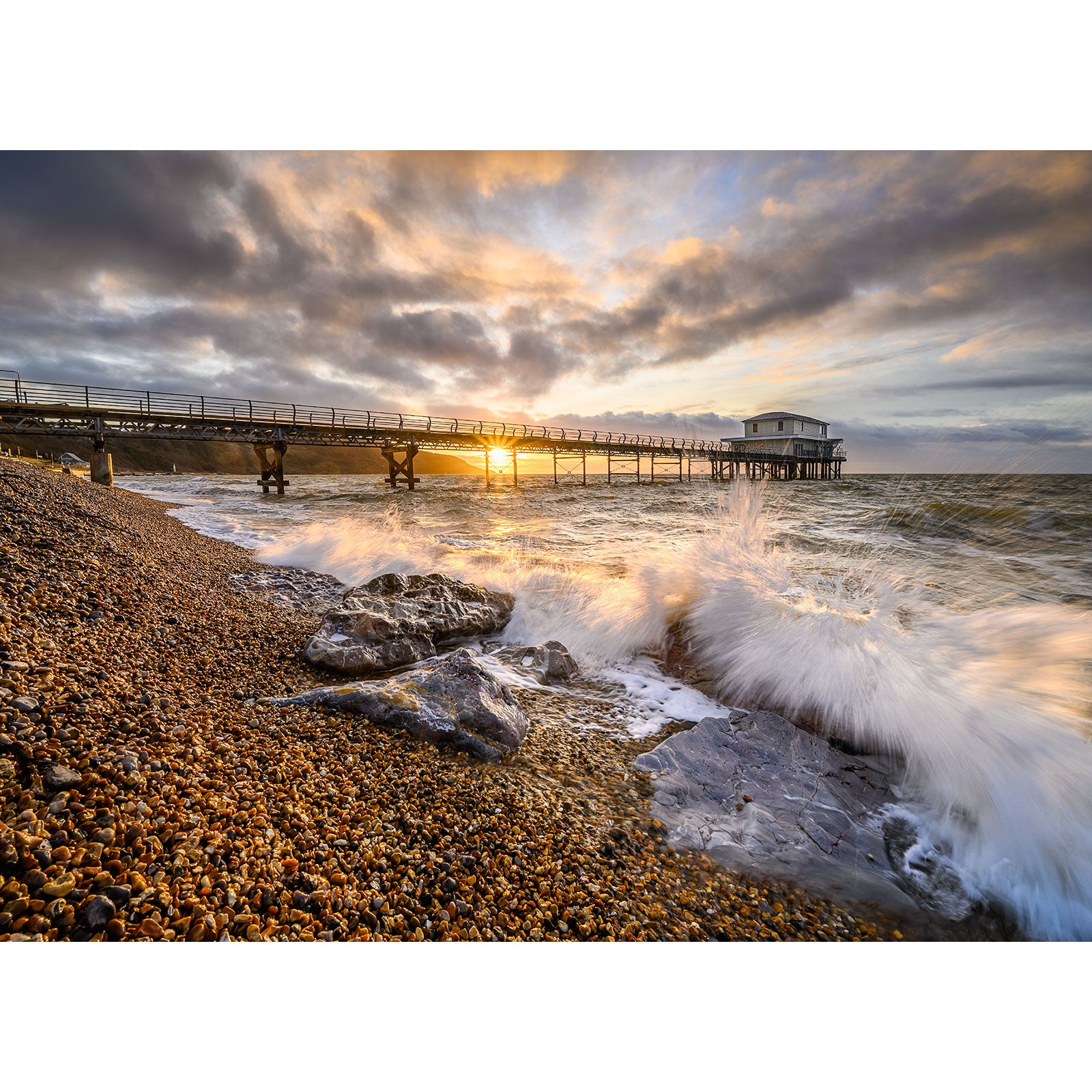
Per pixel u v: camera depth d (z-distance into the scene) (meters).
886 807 3.32
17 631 3.16
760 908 2.49
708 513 7.49
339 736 3.20
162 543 8.09
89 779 2.14
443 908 2.14
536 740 3.71
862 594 5.76
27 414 23.34
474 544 12.16
